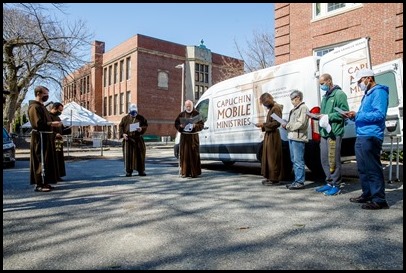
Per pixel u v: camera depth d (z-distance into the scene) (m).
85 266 2.76
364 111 4.52
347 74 6.84
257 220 4.05
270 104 6.37
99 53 43.03
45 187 6.20
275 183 6.54
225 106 8.66
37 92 6.30
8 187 6.73
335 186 5.44
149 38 37.81
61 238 3.47
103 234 3.59
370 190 4.68
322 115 5.28
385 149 7.73
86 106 44.62
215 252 3.03
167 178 7.77
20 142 25.11
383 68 7.60
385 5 12.22
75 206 4.92
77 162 12.95
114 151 21.86
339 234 3.46
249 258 2.88
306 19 14.93
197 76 42.38
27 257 2.97
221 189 6.18
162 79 39.09
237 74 29.83
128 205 4.95
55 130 7.46
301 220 4.02
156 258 2.91
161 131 38.81
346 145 6.36
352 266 2.68
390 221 3.89
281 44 16.02
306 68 6.47
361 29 12.96
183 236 3.49
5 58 20.06
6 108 22.06
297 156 5.95
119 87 39.81
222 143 8.72
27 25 19.64
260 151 7.45
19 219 4.22
